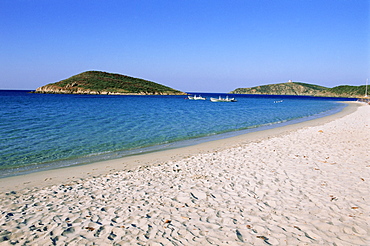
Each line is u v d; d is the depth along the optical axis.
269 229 4.63
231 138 15.85
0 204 6.14
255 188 6.63
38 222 5.10
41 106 42.53
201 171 8.31
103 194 6.61
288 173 7.77
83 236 4.53
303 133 15.91
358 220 4.85
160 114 31.72
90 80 160.00
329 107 56.69
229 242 4.25
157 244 4.25
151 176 8.02
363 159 9.20
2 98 72.69
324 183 6.83
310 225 4.72
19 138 15.06
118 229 4.76
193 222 4.97
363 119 24.75
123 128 19.45
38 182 8.02
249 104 69.19
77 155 11.72
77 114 29.44
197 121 25.05
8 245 4.26
